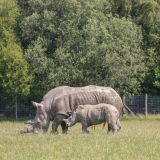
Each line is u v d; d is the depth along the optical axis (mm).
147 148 36125
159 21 106750
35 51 93750
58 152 33844
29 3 101562
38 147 36406
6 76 92812
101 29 92125
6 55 92500
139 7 109375
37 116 51188
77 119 49344
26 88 92000
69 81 91875
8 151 35062
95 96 50781
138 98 97750
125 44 92938
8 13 100375
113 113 47531
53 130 50656
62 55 90562
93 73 91812
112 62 89875
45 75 96125
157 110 96875
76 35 94875
